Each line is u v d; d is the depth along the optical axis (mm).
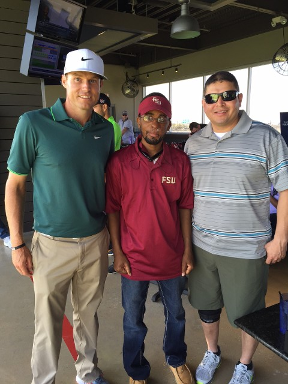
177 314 1693
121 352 2051
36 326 1564
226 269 1582
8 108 4043
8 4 3875
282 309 1236
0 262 3357
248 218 1508
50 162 1394
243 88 9461
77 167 1423
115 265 1602
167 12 7918
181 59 11328
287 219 1462
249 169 1450
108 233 1686
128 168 1512
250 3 6758
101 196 1554
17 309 2516
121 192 1559
